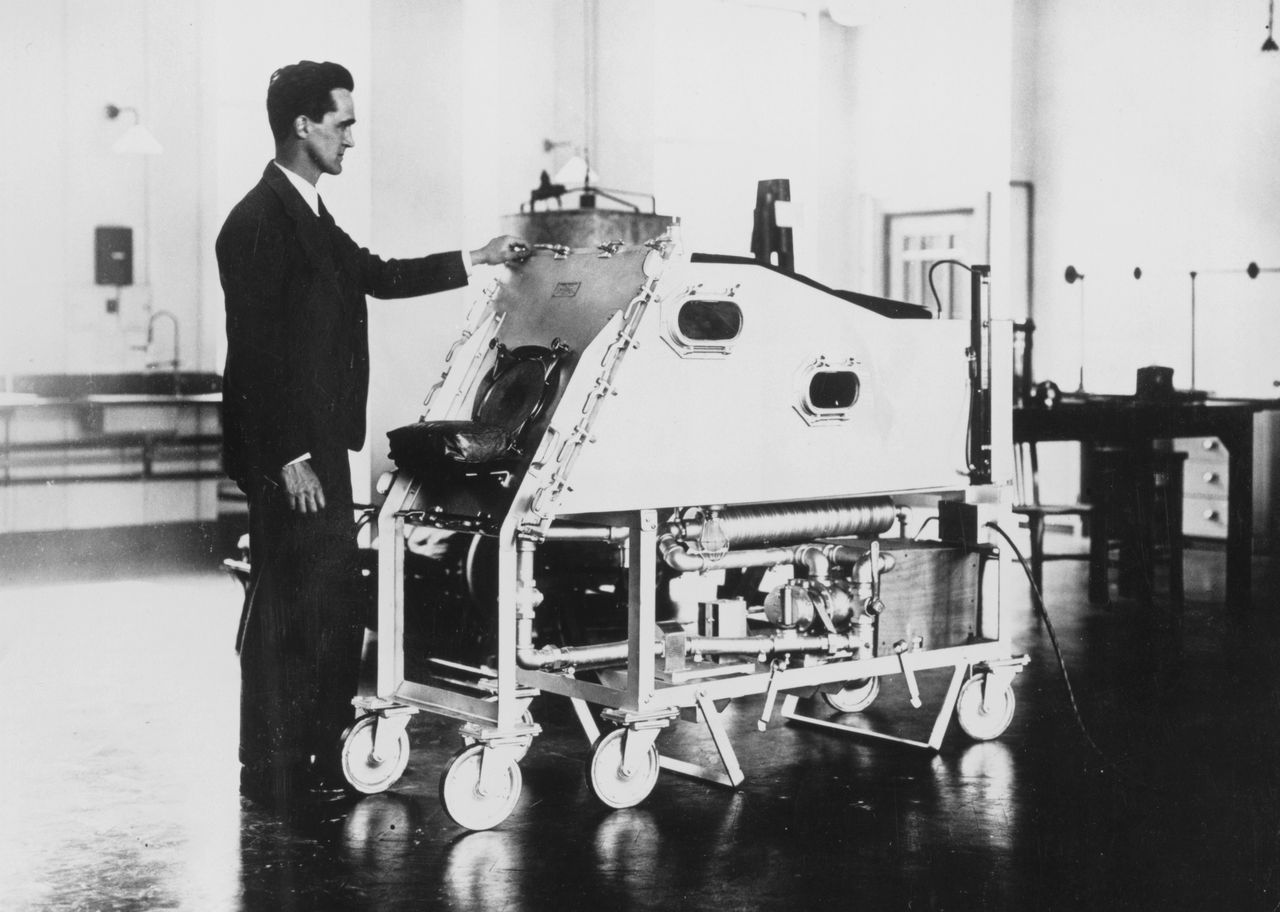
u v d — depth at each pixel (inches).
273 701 137.0
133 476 348.5
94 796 137.3
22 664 202.2
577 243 331.3
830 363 141.9
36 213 351.6
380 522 138.9
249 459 135.0
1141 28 362.6
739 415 135.5
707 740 160.9
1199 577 287.3
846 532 153.7
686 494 132.1
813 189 435.8
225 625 235.3
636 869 116.1
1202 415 245.8
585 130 394.0
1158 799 136.3
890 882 113.0
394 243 323.0
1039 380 386.3
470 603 154.6
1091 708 174.4
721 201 424.8
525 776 145.0
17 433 332.5
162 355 368.8
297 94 135.2
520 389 133.6
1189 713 171.9
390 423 308.7
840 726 164.2
